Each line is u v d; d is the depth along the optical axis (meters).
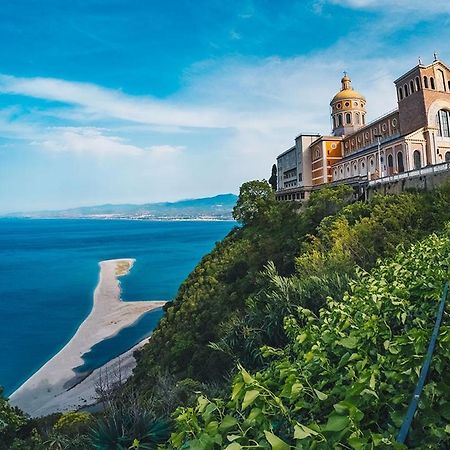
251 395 3.26
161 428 8.82
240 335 19.64
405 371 3.73
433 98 50.34
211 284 41.84
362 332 4.86
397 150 50.38
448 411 3.28
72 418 23.16
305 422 3.73
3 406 16.86
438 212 25.33
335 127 78.94
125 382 37.50
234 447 2.71
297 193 62.16
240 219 58.44
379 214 27.92
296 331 6.51
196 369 27.09
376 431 3.55
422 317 5.47
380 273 8.92
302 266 23.23
